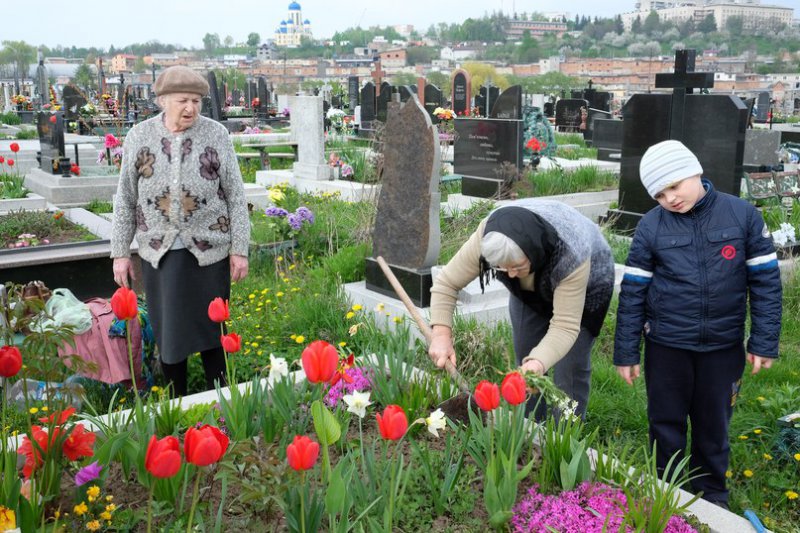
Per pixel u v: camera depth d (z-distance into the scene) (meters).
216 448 1.84
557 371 3.46
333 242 7.52
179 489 2.70
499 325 4.90
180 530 2.42
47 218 7.84
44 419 2.63
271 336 5.23
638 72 126.81
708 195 3.04
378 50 190.62
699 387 3.13
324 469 2.29
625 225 8.59
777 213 8.18
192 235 3.85
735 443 3.82
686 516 2.57
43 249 5.87
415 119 5.25
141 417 2.80
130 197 3.94
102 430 2.88
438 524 2.58
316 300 5.54
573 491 2.65
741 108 7.32
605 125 14.06
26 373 2.58
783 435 3.78
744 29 195.50
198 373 4.69
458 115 23.00
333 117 19.05
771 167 11.78
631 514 2.43
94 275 5.97
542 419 3.54
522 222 2.70
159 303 3.93
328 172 12.01
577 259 2.83
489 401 2.29
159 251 3.83
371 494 2.51
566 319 2.91
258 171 13.35
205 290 3.93
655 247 3.10
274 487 2.21
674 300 3.06
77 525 2.45
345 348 4.89
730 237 2.99
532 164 11.30
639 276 3.15
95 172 10.98
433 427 2.41
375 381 3.45
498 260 2.67
